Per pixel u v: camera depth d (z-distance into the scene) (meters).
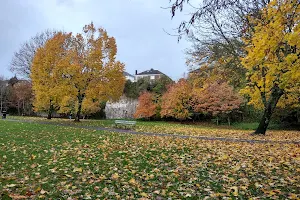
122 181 5.31
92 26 24.36
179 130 19.34
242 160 7.25
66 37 25.69
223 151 8.88
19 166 6.61
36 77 24.77
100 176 5.63
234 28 10.99
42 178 5.52
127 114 42.41
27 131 14.98
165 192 4.59
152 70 72.94
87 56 23.59
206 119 36.56
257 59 8.29
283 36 6.33
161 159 7.53
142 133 16.17
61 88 22.59
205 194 4.50
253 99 15.57
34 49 38.34
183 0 4.04
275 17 6.23
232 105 29.72
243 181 5.21
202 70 12.78
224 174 5.82
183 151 8.94
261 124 16.77
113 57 24.42
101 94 24.44
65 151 8.78
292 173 5.82
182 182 5.21
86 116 40.09
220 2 4.49
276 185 4.93
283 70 8.20
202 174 5.83
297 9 5.89
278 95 16.02
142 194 4.43
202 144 10.73
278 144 10.80
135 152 8.66
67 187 4.82
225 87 29.56
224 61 12.09
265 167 6.41
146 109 36.31
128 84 44.25
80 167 6.52
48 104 30.50
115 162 7.14
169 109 33.94
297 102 20.55
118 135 14.30
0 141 10.90
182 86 33.47
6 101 45.06
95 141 11.49
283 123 27.34
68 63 22.80
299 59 7.21
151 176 5.59
